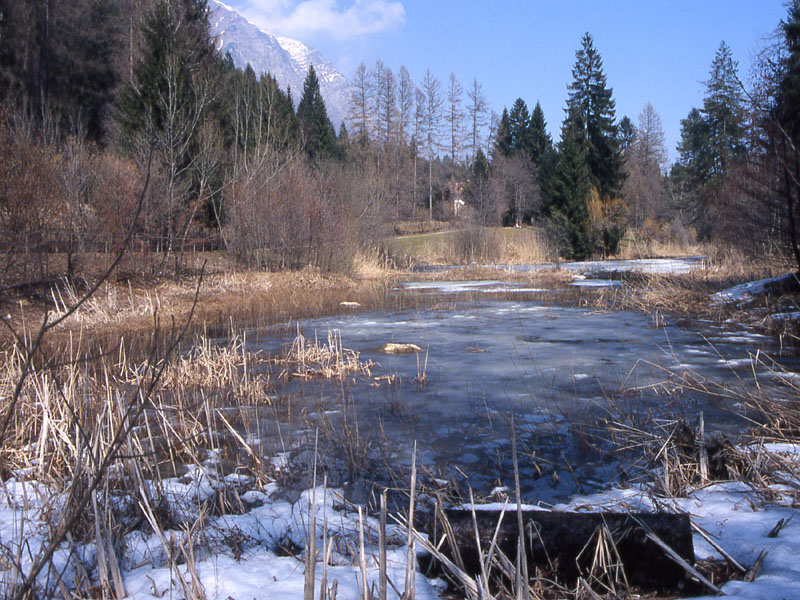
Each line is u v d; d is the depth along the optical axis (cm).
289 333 1173
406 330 1199
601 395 683
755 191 1299
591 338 1076
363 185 3050
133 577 288
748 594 257
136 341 1044
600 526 293
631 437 524
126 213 1619
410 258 3391
